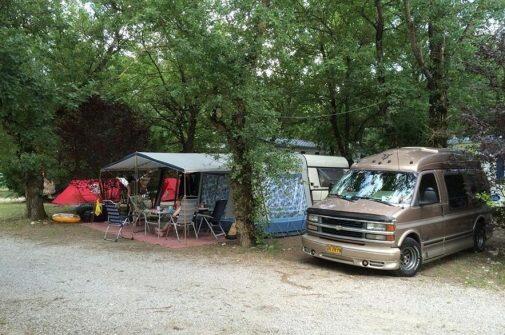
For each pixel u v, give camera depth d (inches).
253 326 225.8
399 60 643.5
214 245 455.2
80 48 685.9
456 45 529.0
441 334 221.1
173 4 397.1
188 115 781.3
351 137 748.6
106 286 299.4
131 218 587.8
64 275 331.0
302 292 291.1
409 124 613.3
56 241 486.0
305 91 689.6
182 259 390.3
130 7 613.0
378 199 359.3
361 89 648.4
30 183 668.1
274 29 418.0
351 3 644.1
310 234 372.8
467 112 388.5
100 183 658.8
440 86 555.5
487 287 313.3
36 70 383.2
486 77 389.7
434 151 404.5
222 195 582.2
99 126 641.0
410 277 337.4
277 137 460.8
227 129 429.4
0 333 212.1
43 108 398.3
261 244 448.1
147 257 398.6
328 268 362.3
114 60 742.5
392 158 397.4
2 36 347.9
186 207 481.1
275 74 642.2
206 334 214.2
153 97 731.4
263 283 311.6
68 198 799.7
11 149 511.5
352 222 341.4
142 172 679.1
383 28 647.8
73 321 229.6
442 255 375.2
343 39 628.7
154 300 267.7
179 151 885.8
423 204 357.7
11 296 275.3
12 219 676.1
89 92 633.0
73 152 641.0
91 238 503.2
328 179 565.9
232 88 408.2
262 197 443.8
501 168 389.1
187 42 393.1
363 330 223.9
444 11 537.0
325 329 223.9
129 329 219.1
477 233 433.1
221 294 282.7
